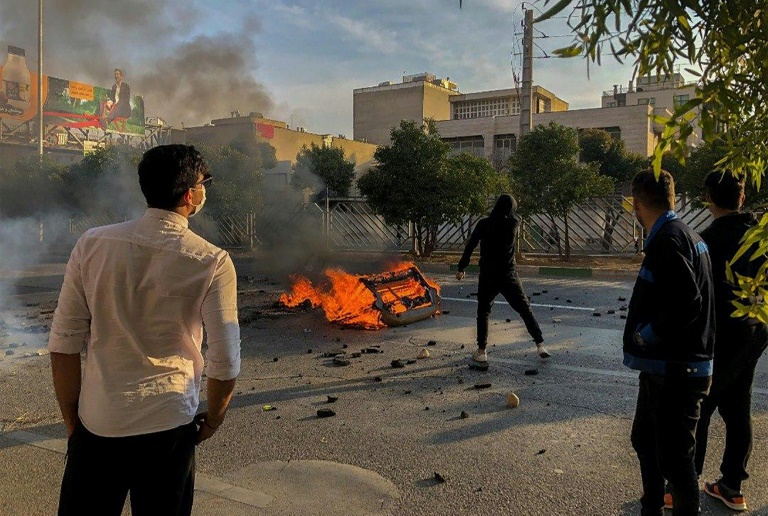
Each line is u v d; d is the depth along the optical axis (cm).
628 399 514
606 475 367
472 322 866
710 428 443
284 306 1007
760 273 150
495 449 411
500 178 1711
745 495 343
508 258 624
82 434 205
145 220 209
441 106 6241
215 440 435
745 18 126
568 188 1489
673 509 270
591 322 846
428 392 543
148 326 203
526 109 1755
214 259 211
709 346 270
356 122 6328
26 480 375
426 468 382
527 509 328
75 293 205
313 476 372
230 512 329
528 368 617
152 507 205
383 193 1703
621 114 4681
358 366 638
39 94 2612
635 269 1366
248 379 598
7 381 605
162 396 204
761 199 713
